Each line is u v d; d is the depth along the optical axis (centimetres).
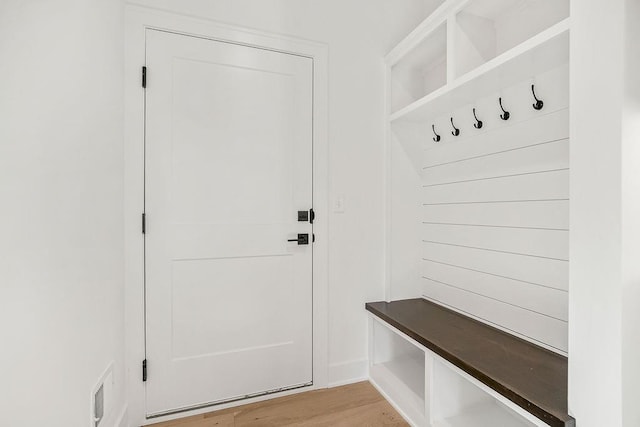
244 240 179
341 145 200
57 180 97
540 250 140
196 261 171
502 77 142
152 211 162
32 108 85
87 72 117
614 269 84
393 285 210
